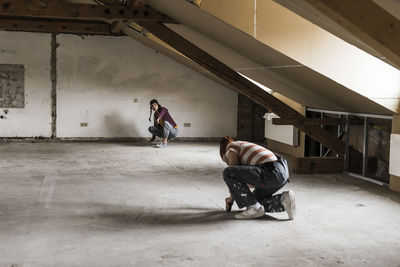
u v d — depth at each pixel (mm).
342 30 3512
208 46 6207
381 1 2820
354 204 4422
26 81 9180
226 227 3580
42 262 2809
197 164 6762
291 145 7699
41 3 5609
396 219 3908
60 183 5148
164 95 9883
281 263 2850
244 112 10266
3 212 3908
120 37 9523
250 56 5363
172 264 2805
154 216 3883
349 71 4609
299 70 4887
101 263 2809
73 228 3506
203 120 10117
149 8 5793
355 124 6156
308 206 4301
